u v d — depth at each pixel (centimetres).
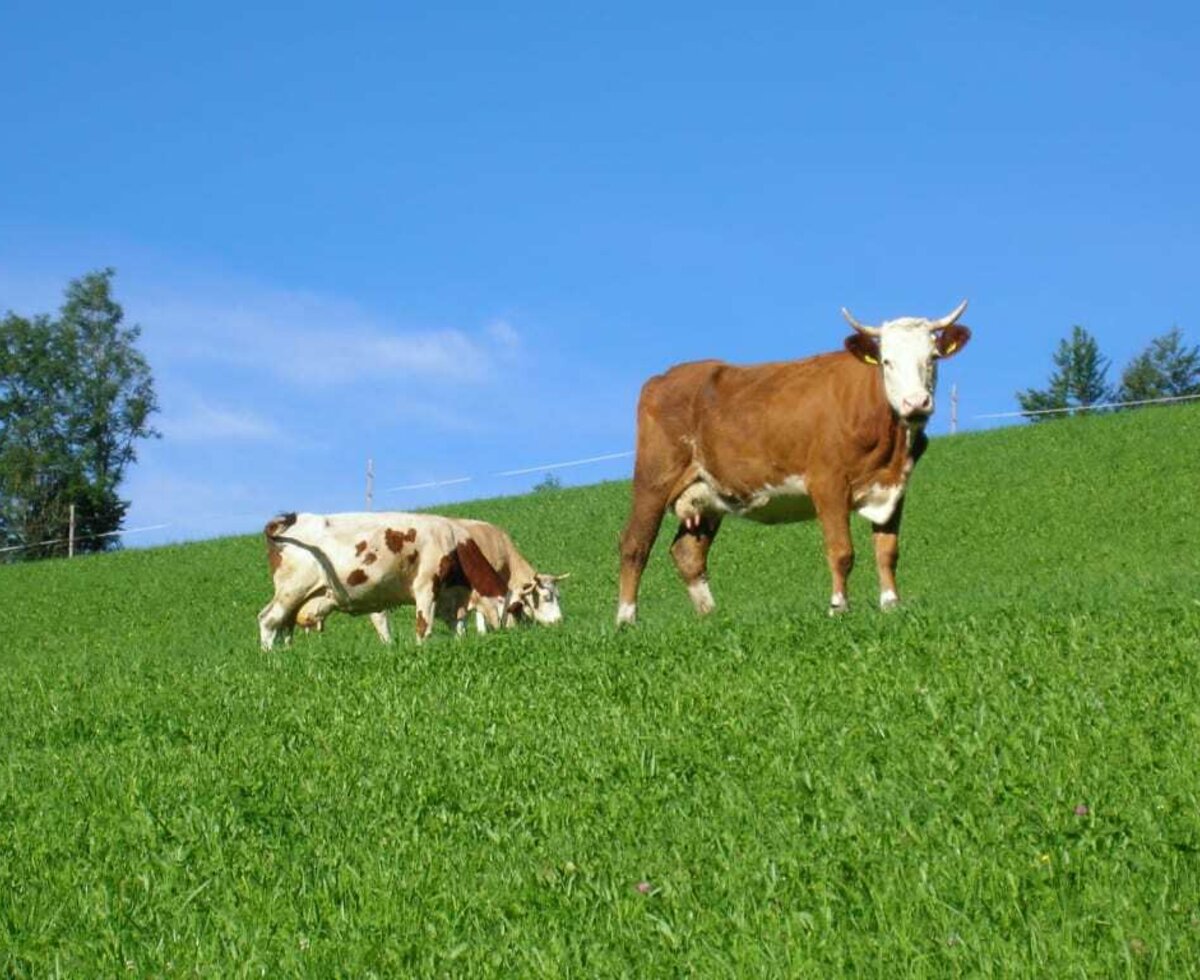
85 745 1179
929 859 711
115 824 912
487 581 2075
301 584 2008
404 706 1194
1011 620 1288
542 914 703
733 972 607
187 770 1033
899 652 1195
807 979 591
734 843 770
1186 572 1722
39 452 8200
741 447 1595
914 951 605
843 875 703
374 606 2052
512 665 1359
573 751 997
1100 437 4403
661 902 701
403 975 641
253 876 798
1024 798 783
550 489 5550
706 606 1722
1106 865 678
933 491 4019
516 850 805
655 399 1691
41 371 8225
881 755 902
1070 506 3672
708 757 942
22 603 4088
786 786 860
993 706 986
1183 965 574
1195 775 798
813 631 1331
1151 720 916
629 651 1346
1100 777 805
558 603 2286
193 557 4650
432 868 782
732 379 1636
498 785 935
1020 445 4459
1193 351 10556
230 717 1237
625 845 797
